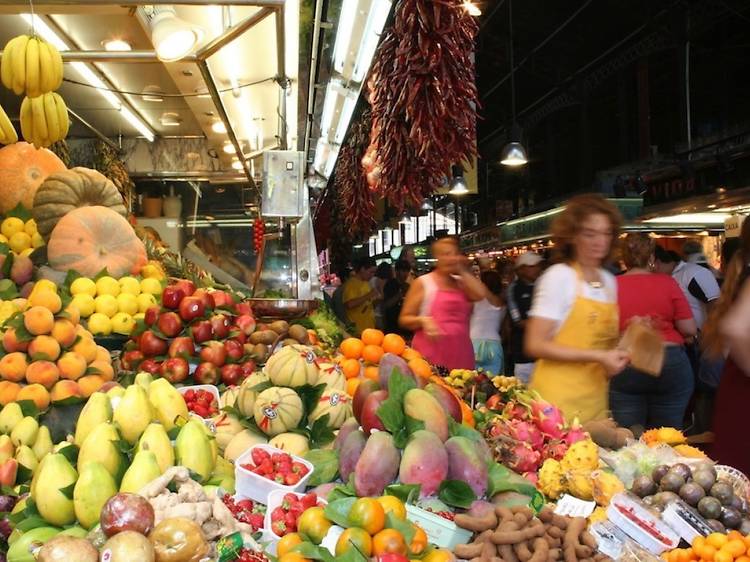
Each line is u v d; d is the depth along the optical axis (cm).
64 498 208
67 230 420
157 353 371
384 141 481
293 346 297
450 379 355
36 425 267
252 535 206
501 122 2102
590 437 281
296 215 616
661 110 1669
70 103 627
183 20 395
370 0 380
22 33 455
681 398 450
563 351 303
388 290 997
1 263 402
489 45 1547
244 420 280
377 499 201
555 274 309
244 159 697
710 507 216
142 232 630
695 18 1126
